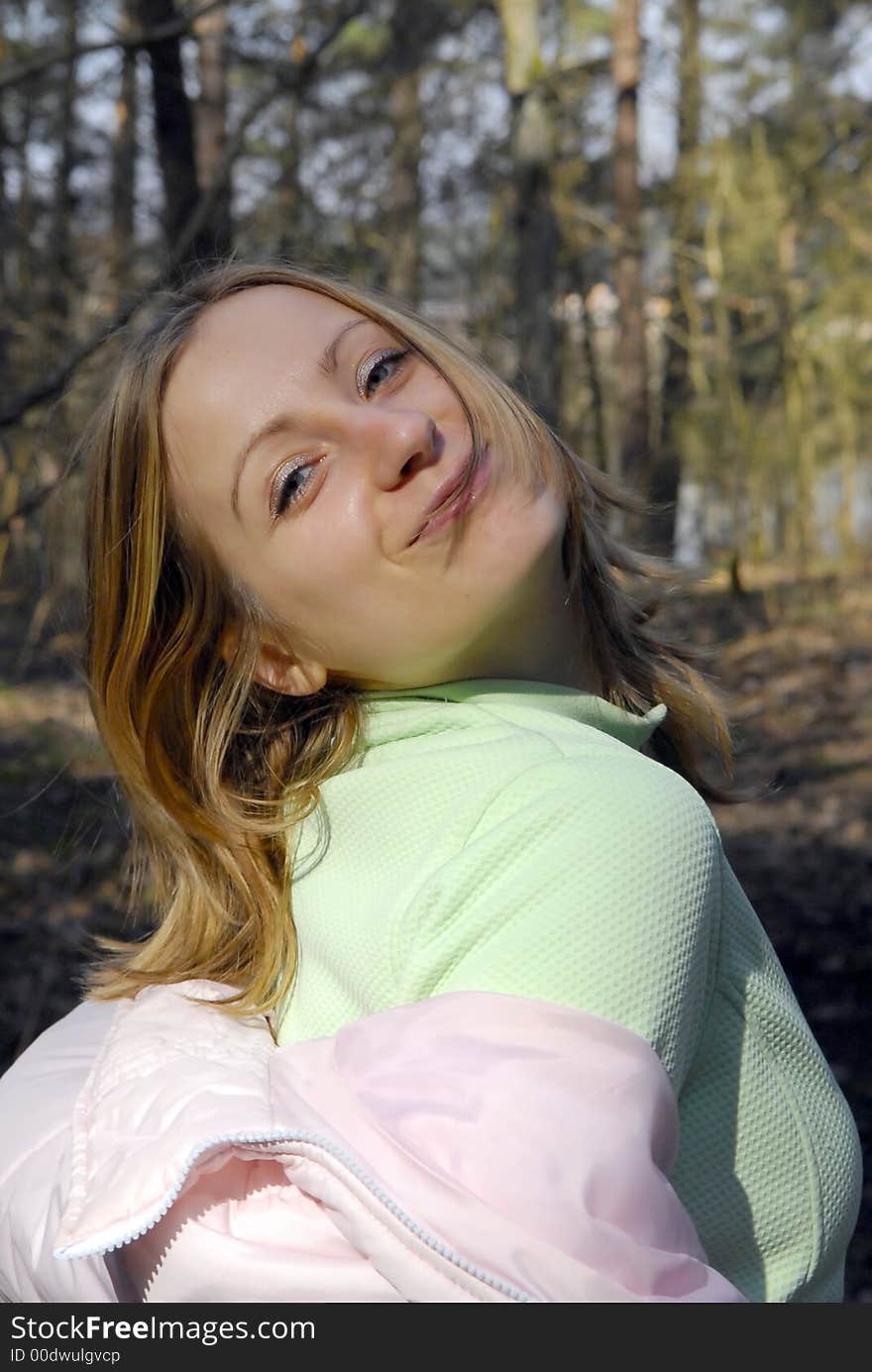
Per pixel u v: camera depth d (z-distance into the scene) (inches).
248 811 51.1
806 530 573.3
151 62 175.5
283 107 246.2
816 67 495.8
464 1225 32.3
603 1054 34.6
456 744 44.6
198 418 46.8
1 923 170.7
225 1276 35.8
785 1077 42.3
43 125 305.1
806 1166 41.6
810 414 561.0
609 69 474.9
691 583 66.6
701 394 528.1
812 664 390.0
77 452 56.7
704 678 63.5
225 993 48.3
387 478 43.6
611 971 36.0
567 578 50.6
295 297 48.9
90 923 168.4
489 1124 33.4
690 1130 40.3
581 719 47.2
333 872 45.8
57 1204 40.4
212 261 81.3
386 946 39.8
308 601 45.6
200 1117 36.9
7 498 199.3
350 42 337.1
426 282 395.5
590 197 530.9
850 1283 120.7
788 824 264.7
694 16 502.6
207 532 47.9
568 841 37.9
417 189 358.6
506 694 46.4
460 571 44.1
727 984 41.3
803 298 534.0
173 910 52.9
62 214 304.2
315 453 44.7
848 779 290.2
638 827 38.0
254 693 52.7
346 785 45.9
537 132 272.1
